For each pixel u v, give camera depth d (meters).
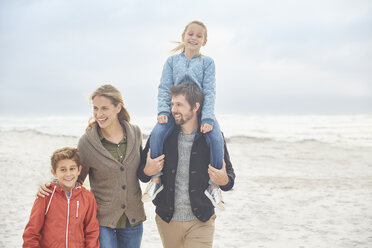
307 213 8.04
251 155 19.80
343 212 8.12
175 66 3.51
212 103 3.24
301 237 6.35
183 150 3.20
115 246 3.06
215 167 3.10
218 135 3.13
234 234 6.53
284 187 11.09
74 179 2.83
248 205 8.79
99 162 3.01
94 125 3.14
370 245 5.92
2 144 21.06
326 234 6.51
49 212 2.77
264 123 70.00
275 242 6.07
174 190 3.15
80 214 2.84
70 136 26.94
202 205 3.13
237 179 12.50
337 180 12.38
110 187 3.06
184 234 3.22
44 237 2.77
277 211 8.23
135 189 3.17
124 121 3.22
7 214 7.17
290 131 44.50
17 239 5.73
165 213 3.19
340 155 20.41
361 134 39.44
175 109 3.08
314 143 26.97
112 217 3.04
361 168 15.46
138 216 3.20
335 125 61.47
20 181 10.35
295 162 17.28
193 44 3.47
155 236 6.22
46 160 14.23
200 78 3.43
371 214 7.91
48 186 2.83
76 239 2.81
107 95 2.99
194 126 3.25
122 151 3.15
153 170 3.09
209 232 3.20
